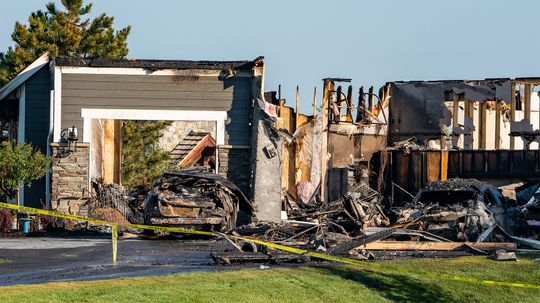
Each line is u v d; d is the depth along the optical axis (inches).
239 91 2242.9
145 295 1021.8
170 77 2240.4
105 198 2169.0
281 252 1384.1
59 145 2201.0
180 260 1423.5
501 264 1374.3
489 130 2876.5
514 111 2704.2
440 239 1595.7
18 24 3085.6
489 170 2659.9
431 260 1403.8
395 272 1268.5
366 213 1819.6
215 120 2236.7
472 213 1658.5
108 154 2431.1
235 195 1914.4
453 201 1779.0
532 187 2361.0
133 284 1083.3
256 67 2228.1
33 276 1206.9
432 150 2709.2
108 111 2231.8
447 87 2802.7
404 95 2856.8
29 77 2369.6
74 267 1312.7
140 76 2239.2
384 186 2755.9
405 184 2731.3
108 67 2230.6
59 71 2224.4
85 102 2230.6
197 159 3403.1
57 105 2222.0
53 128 2222.0
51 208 2190.0
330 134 2733.8
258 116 2204.7
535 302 1158.3
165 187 1883.6
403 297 1147.9
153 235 1945.1
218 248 1636.3
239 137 2236.7
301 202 2511.1
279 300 1066.7
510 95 2719.0
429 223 1657.2
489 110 2859.3
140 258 1459.2
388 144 2861.7
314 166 2704.2
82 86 2231.8
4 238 1849.2
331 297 1106.7
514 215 1785.2
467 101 2783.0
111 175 2438.5
